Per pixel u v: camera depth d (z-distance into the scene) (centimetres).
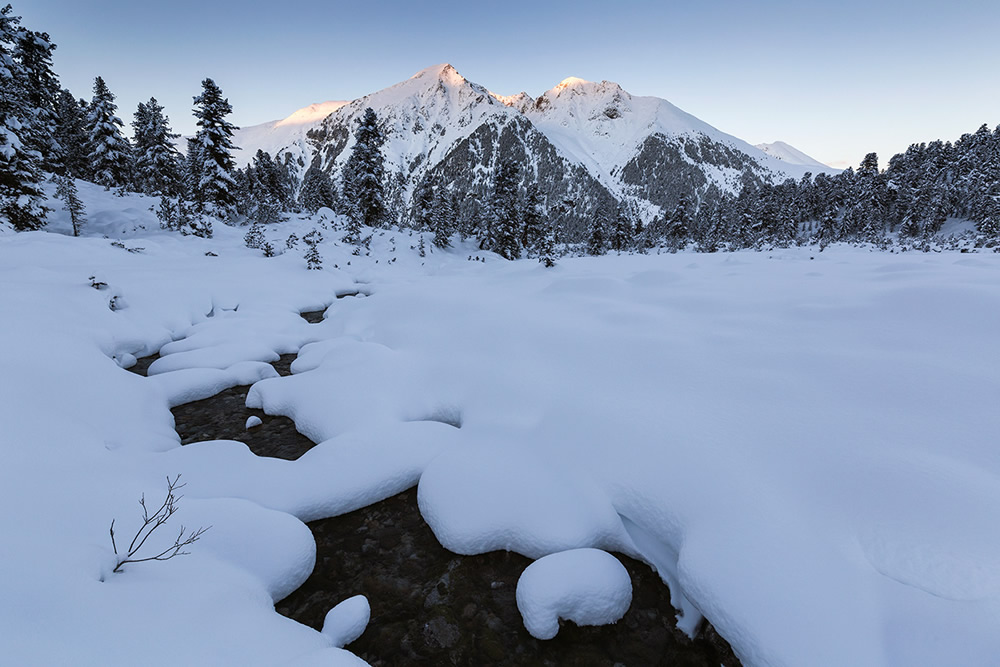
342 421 671
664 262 2395
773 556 345
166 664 245
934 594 290
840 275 1283
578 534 440
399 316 1188
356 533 489
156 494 446
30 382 586
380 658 353
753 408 530
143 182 3750
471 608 397
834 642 288
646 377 658
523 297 1284
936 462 395
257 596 352
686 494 429
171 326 1152
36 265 1358
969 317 674
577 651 359
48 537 323
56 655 224
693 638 369
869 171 6856
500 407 664
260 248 2338
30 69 3108
